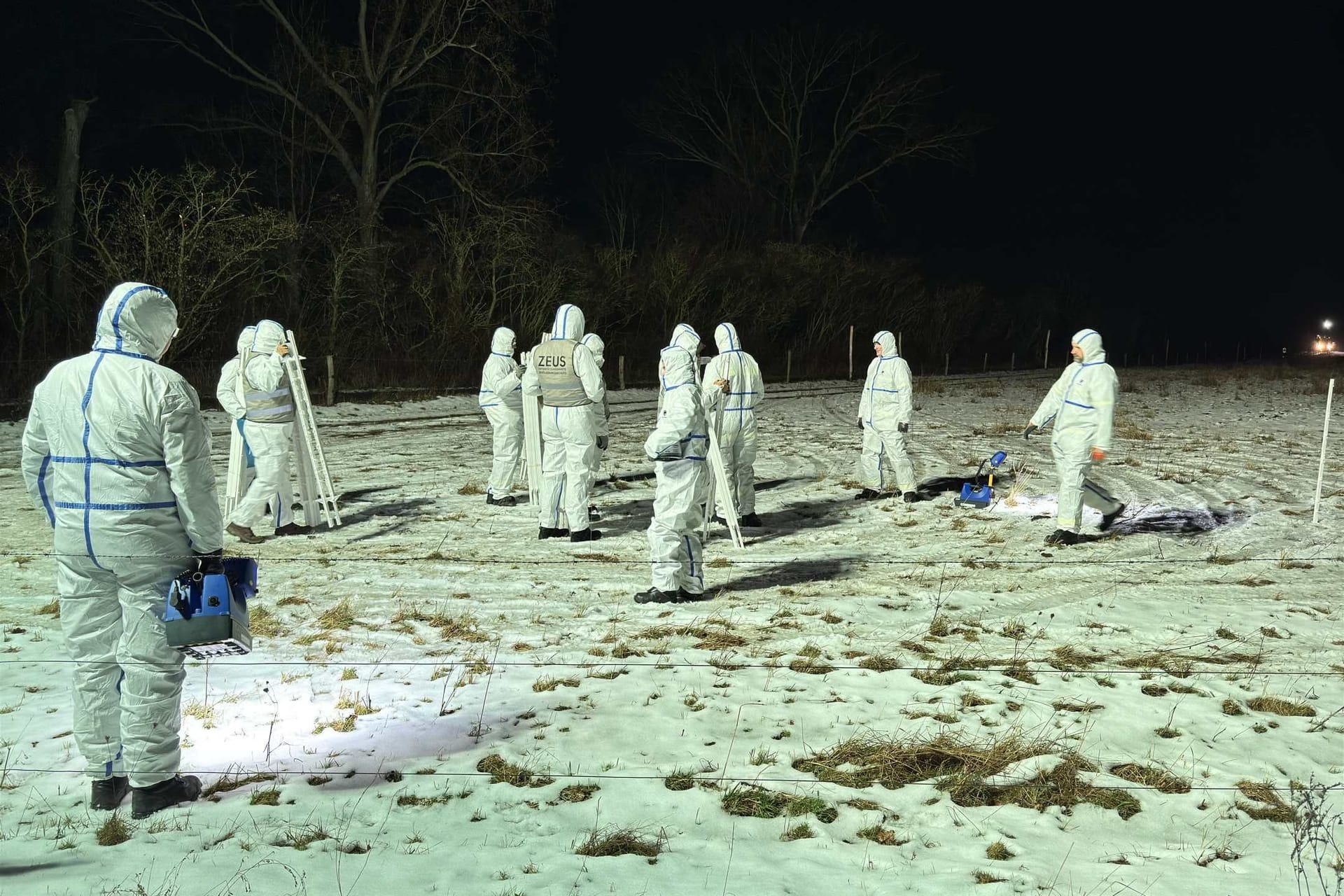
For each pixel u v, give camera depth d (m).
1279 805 4.62
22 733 5.30
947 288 58.97
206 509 4.43
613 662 6.48
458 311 31.62
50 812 4.46
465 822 4.38
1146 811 4.57
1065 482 9.90
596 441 10.22
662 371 7.80
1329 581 8.59
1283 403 26.91
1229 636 7.07
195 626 4.25
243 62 31.45
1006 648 6.81
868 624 7.28
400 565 8.98
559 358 9.78
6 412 19.83
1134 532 10.52
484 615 7.50
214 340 26.73
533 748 5.14
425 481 13.67
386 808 4.51
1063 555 9.50
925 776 4.93
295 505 11.76
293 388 10.20
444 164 33.28
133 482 4.29
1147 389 32.94
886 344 12.10
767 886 3.87
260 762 4.99
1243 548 9.79
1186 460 15.70
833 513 11.50
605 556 9.38
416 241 34.06
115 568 4.30
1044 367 62.34
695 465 7.69
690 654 6.59
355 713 5.61
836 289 49.19
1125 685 6.12
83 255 25.39
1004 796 4.72
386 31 33.12
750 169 54.94
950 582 8.48
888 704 5.80
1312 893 3.87
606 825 4.37
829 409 26.44
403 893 3.77
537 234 33.75
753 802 4.59
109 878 3.83
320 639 6.90
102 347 4.34
